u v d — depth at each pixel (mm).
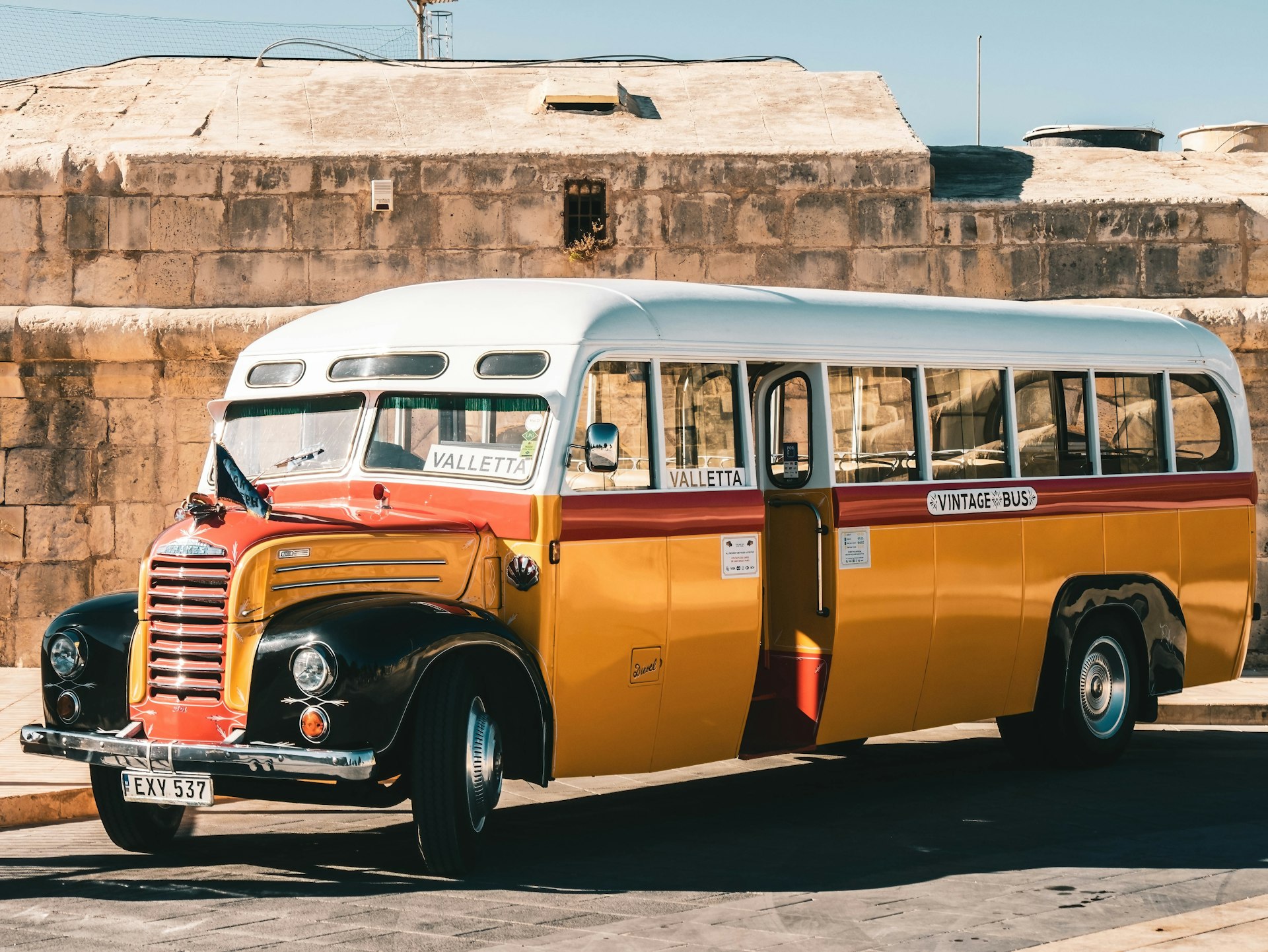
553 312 7051
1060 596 9258
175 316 13344
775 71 17484
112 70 17547
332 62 18203
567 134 14805
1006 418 9031
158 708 6199
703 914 5758
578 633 6812
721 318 7605
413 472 7086
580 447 6852
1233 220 14508
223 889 6176
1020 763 9633
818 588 7984
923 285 14258
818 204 14164
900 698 8430
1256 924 5492
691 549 7281
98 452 13414
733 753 7695
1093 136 17750
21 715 10875
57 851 7117
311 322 7812
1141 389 9875
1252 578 10508
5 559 13305
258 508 6379
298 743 5930
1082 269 14383
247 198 13727
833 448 8016
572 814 8094
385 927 5523
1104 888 6262
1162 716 11930
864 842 7258
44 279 13594
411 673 5949
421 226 13867
